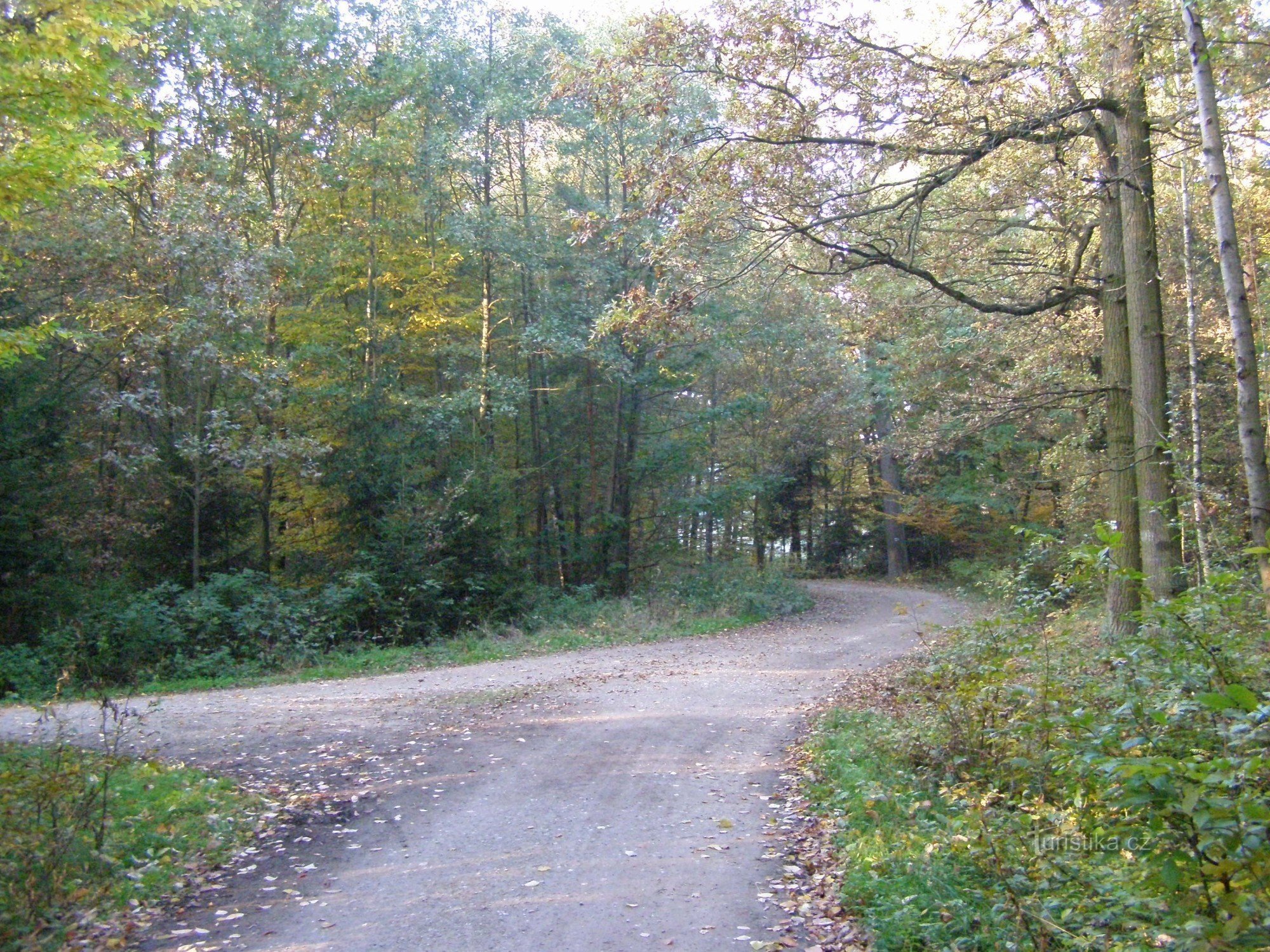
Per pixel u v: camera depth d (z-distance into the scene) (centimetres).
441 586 2138
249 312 2081
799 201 1254
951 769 758
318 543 2342
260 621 1834
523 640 2058
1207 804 313
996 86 1204
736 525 4588
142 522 2039
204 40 2241
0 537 1742
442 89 2648
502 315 2933
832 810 769
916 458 2036
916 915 516
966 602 2591
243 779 888
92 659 1658
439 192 2642
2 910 547
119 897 594
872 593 3456
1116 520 1273
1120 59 1158
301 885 631
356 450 2250
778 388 3550
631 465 2970
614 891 609
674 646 2030
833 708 1198
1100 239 1446
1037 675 729
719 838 721
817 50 1182
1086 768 424
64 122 830
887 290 1656
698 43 1201
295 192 2591
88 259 1964
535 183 2950
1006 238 1753
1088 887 475
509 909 582
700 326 1600
